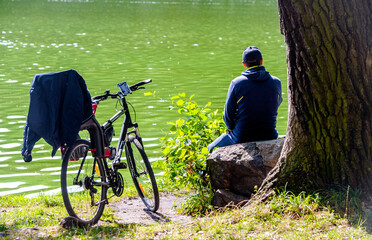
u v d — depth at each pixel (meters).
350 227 5.24
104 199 6.26
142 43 35.16
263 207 5.87
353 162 5.91
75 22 50.91
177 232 5.52
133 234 5.57
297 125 6.05
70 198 5.98
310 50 5.76
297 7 5.71
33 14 59.16
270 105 7.16
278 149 6.72
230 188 6.91
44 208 6.85
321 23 5.67
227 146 7.07
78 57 27.83
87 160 6.08
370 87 5.81
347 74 5.76
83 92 5.82
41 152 11.11
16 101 16.20
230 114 7.33
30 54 28.66
